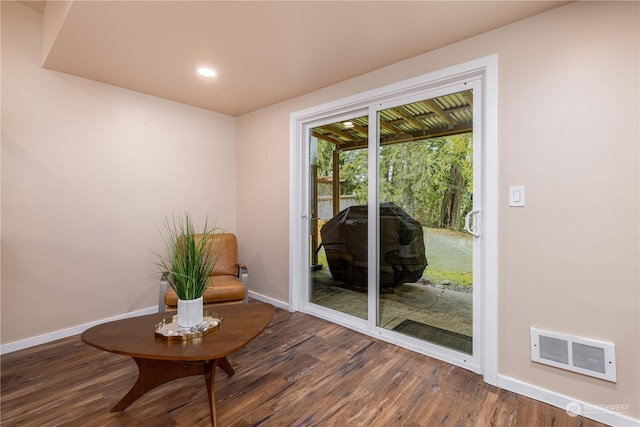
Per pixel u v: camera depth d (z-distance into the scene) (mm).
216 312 1977
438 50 2100
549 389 1703
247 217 3629
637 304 1472
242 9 1667
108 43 2031
